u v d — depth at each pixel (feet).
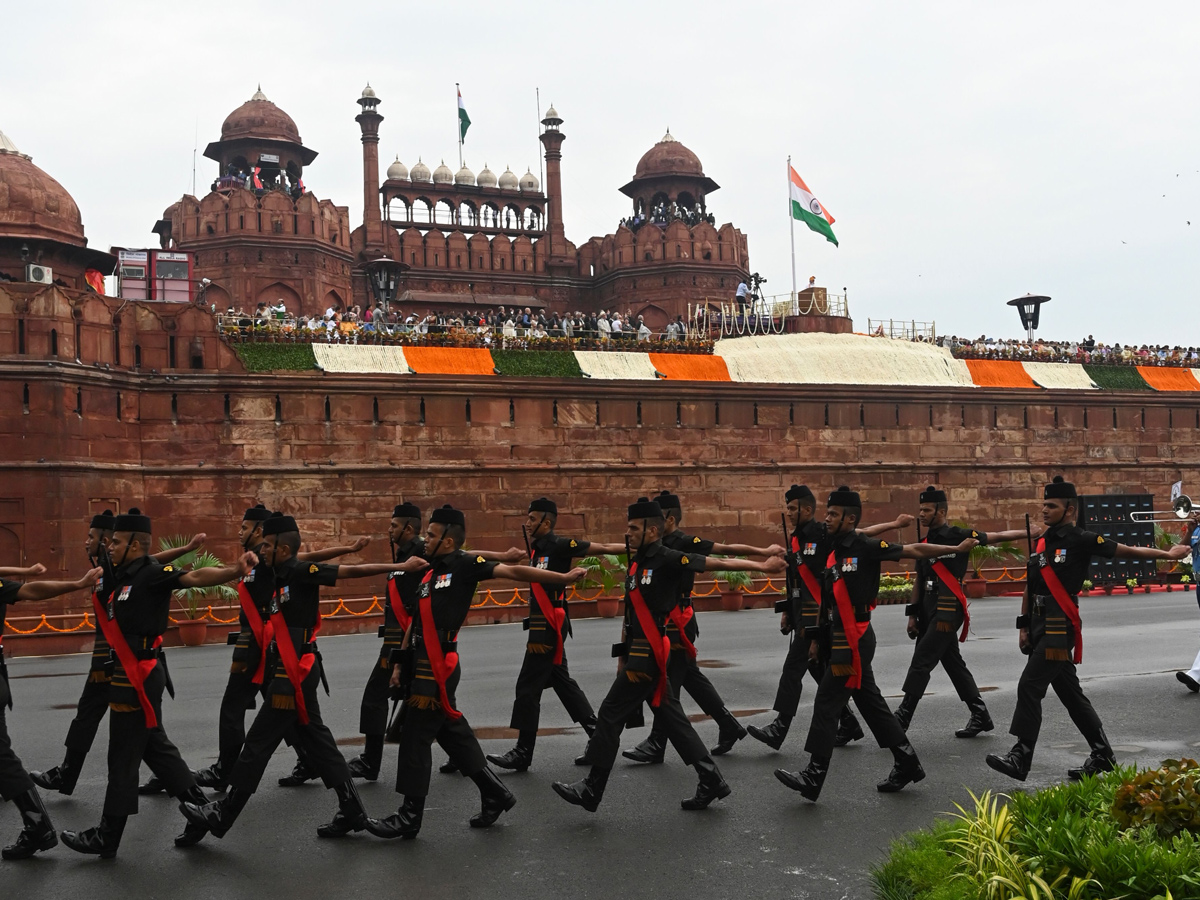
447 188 186.50
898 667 56.70
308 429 112.16
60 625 92.53
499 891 23.40
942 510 39.14
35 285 99.19
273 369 112.37
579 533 121.90
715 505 127.85
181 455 107.55
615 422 124.77
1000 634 72.54
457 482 117.19
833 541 30.94
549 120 190.80
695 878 24.02
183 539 106.52
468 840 27.09
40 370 97.19
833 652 29.84
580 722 36.22
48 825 26.53
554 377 122.01
